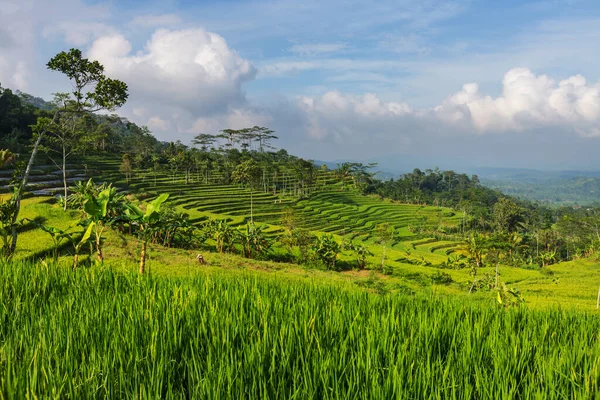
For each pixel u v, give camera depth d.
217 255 34.56
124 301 5.71
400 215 113.31
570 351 4.58
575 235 92.75
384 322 5.04
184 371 3.47
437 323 5.39
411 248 79.94
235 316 4.88
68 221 29.17
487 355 4.42
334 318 5.32
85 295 6.22
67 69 20.08
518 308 7.75
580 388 3.53
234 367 3.47
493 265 57.59
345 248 49.28
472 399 3.46
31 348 3.69
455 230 106.00
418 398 3.30
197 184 98.69
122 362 3.54
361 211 108.69
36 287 6.71
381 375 3.65
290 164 135.50
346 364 3.82
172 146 130.12
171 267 24.00
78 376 3.20
